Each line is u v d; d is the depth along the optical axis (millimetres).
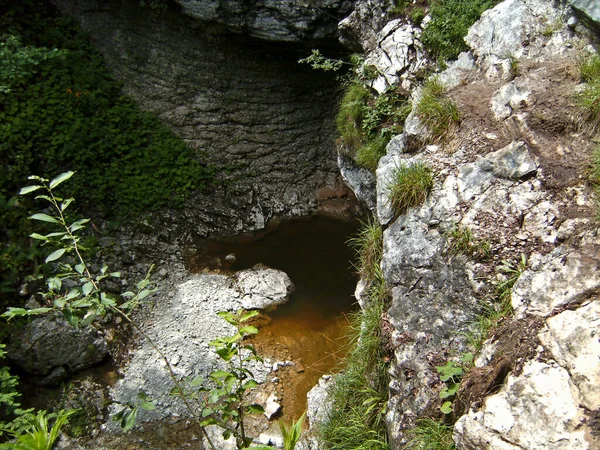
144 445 6324
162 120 10148
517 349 3723
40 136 8742
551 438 3264
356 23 7656
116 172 9312
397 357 4664
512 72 5520
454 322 4441
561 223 4324
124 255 8719
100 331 7328
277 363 7359
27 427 5824
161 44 10062
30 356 6840
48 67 9211
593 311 3580
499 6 6004
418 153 5531
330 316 8188
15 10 9367
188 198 9891
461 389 3959
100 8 9945
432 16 6578
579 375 3355
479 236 4582
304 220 10539
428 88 5852
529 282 4070
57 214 8555
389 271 5047
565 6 5617
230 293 8484
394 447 4449
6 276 7449
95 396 6812
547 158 4723
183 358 7305
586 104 4781
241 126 10578
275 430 6500
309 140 10961
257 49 10039
